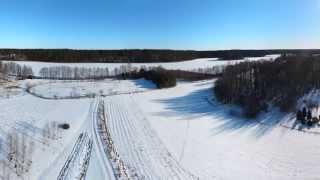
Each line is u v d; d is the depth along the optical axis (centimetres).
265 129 6325
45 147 4297
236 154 4731
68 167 3775
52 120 5619
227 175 3894
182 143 4922
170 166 3984
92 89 9375
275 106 7531
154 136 5134
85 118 6031
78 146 4509
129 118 6203
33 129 4950
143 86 10375
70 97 8119
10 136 4334
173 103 8150
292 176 4094
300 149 5228
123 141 4819
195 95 9275
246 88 8725
